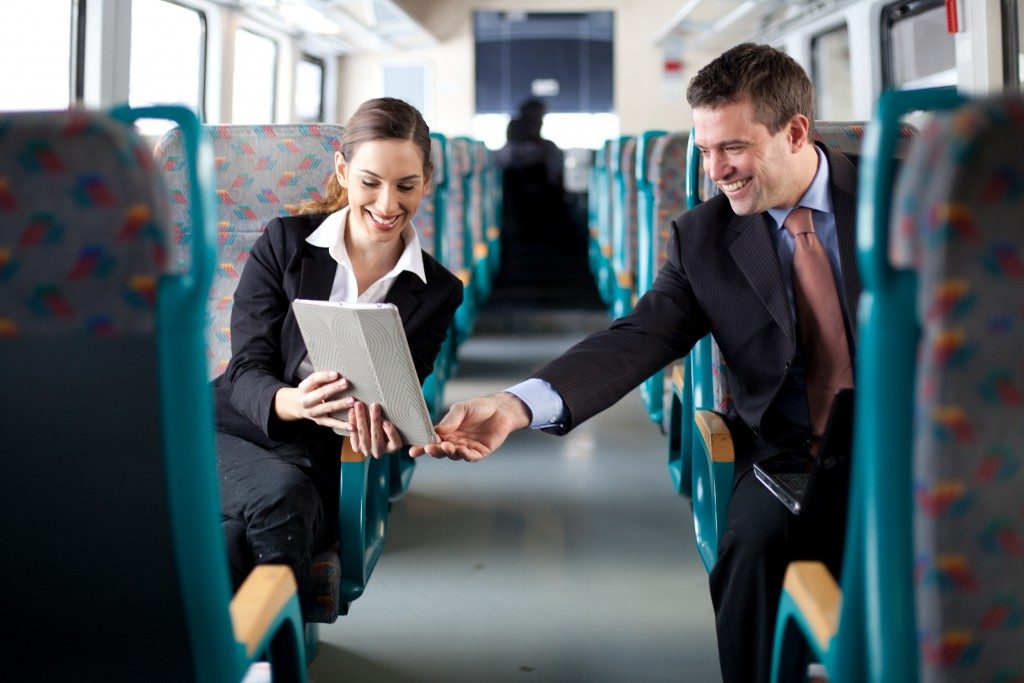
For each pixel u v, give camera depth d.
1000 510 0.87
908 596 0.93
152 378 0.97
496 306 7.98
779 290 1.85
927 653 0.92
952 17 4.50
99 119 0.89
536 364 5.80
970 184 0.80
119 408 0.98
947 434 0.86
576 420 1.86
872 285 0.91
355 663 2.20
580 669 2.17
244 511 1.81
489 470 3.77
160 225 0.92
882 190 0.90
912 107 0.91
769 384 1.89
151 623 1.07
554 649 2.27
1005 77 4.37
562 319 7.45
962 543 0.88
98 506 1.01
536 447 4.11
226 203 2.31
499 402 1.81
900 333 0.89
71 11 4.32
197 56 6.89
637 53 12.52
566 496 3.45
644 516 3.23
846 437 1.50
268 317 2.04
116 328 0.95
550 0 12.44
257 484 1.83
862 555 1.00
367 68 12.27
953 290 0.83
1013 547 0.88
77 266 0.92
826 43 8.30
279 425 1.91
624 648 2.28
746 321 1.89
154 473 1.00
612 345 1.94
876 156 0.91
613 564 2.81
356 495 1.92
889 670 0.95
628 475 3.71
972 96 0.91
